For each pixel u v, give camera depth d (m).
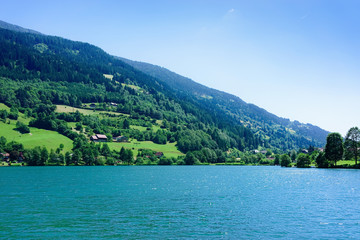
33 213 49.41
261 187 86.69
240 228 41.28
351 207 55.34
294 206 56.41
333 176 121.81
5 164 176.50
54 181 99.12
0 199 62.69
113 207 54.75
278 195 70.44
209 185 91.75
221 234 38.66
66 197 65.75
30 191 74.94
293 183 97.06
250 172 158.50
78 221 44.41
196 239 36.72
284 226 42.41
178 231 39.84
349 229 41.00
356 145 159.62
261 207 55.50
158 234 38.50
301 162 198.75
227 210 52.66
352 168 162.12
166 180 107.50
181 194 71.62
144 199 63.81
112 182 97.94
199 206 56.34
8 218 45.97
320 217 47.50
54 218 46.09
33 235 37.94
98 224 42.94
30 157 181.38
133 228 41.03
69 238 36.88
